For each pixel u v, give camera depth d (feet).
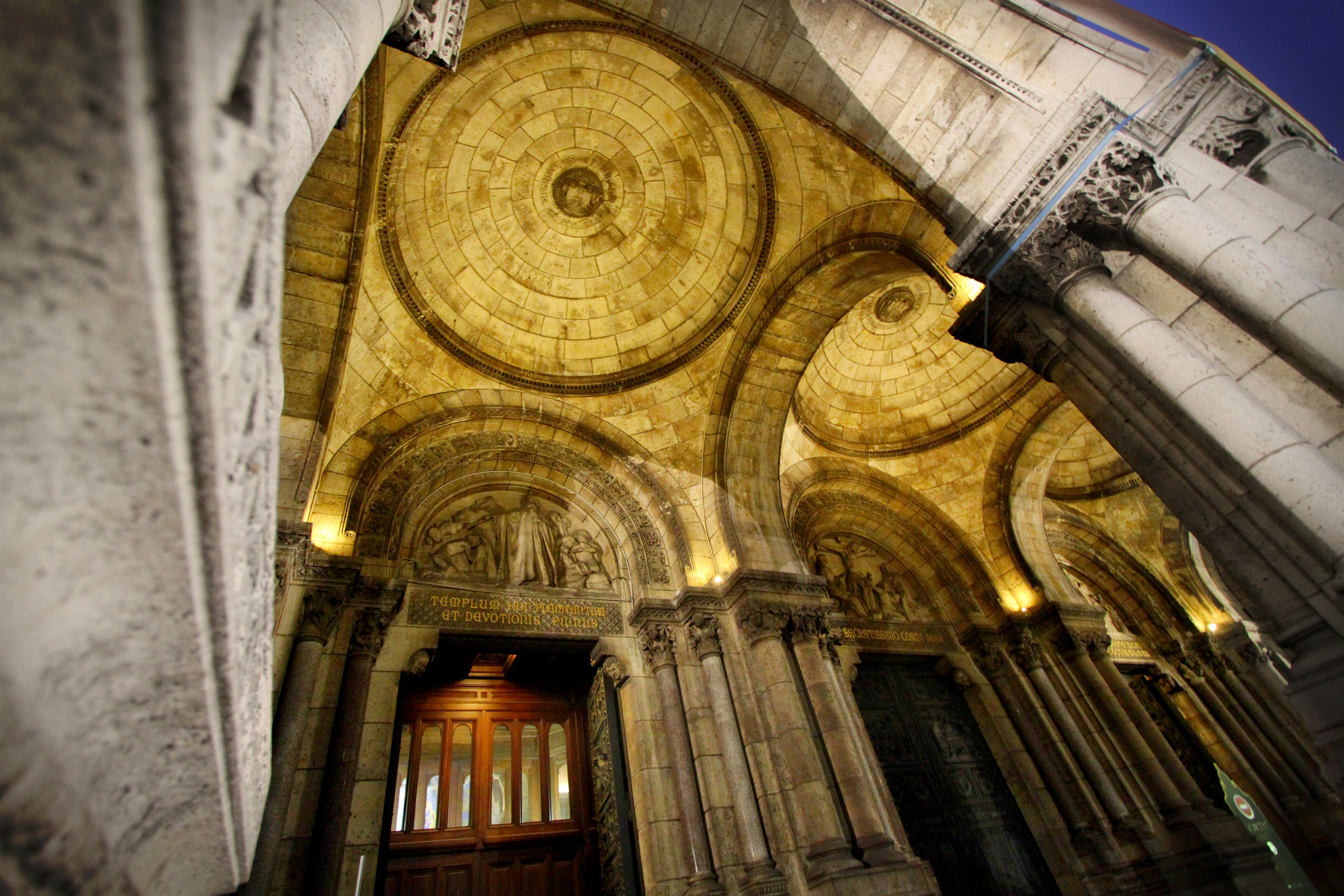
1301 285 17.29
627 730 34.58
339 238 31.12
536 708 40.91
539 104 35.94
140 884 4.45
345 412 35.17
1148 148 20.72
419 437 37.37
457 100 33.73
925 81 25.00
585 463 42.24
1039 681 48.60
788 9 25.64
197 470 2.93
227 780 5.08
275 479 5.31
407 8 15.66
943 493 56.75
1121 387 21.40
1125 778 44.39
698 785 31.94
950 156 25.12
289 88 9.39
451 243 38.19
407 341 37.88
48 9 1.71
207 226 2.42
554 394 42.32
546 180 39.04
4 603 2.24
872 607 52.44
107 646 3.00
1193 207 19.67
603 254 41.73
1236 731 56.13
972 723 48.70
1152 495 64.28
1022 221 22.90
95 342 2.29
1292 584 17.26
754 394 44.01
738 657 35.53
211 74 2.26
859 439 56.29
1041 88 23.12
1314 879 34.50
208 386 2.72
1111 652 60.23
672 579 39.70
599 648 36.99
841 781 30.78
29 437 2.25
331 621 27.76
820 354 50.44
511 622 35.86
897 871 27.61
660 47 32.40
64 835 2.94
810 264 39.68
